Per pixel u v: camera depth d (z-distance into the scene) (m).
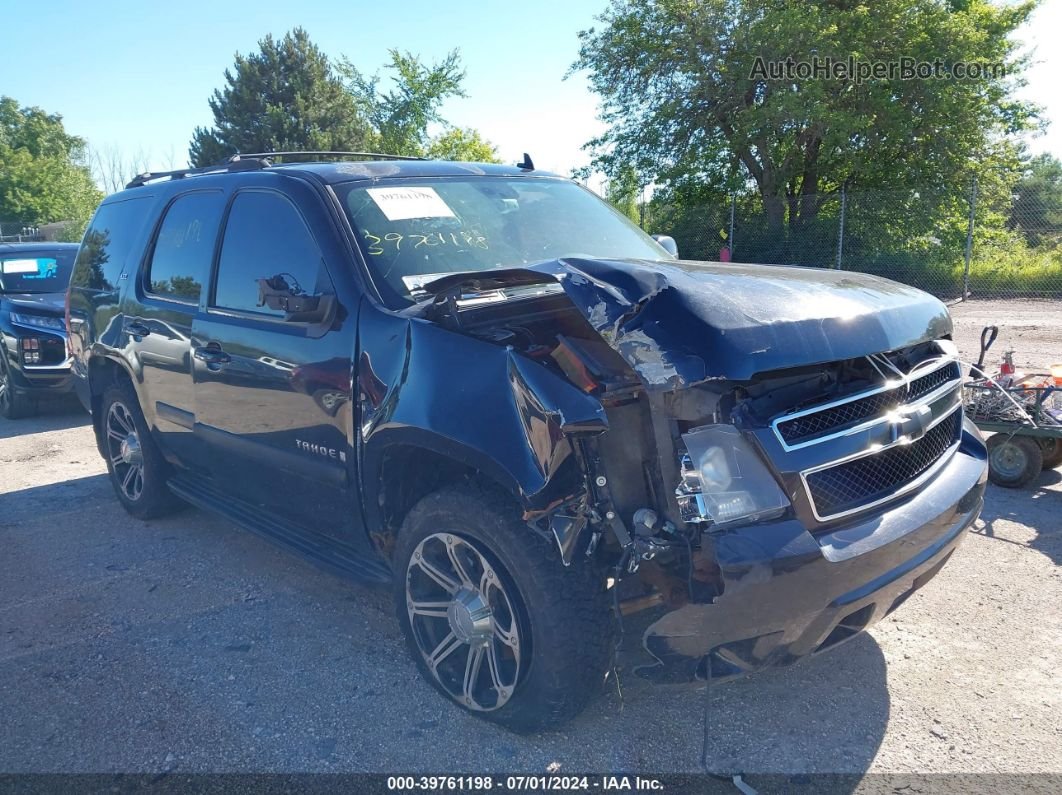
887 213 19.28
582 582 2.75
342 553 3.77
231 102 50.28
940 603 4.05
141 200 5.31
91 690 3.52
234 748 3.09
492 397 2.79
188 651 3.82
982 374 5.51
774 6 22.73
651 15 23.72
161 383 4.71
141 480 5.45
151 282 4.91
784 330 2.64
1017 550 4.62
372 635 3.92
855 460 2.77
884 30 21.89
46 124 71.81
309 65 50.28
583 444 2.66
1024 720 3.12
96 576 4.70
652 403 2.64
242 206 4.22
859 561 2.64
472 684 3.09
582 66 25.14
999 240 18.88
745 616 2.56
